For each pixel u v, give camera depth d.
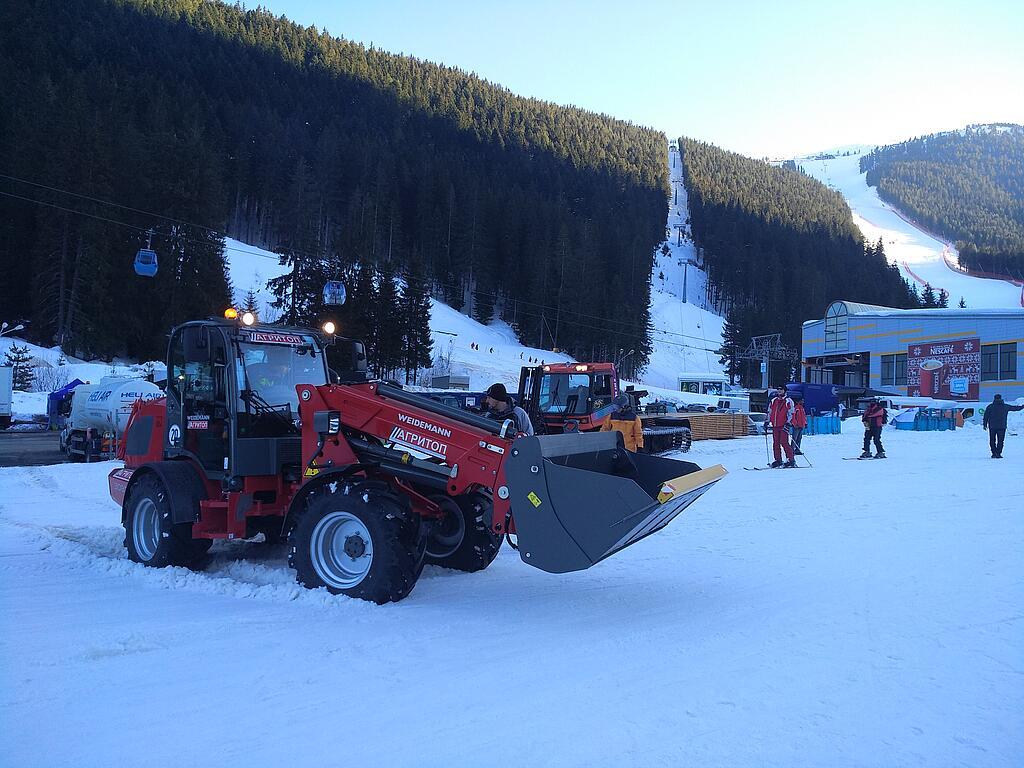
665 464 6.43
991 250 182.38
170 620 5.17
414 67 180.25
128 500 7.15
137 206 64.56
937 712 3.57
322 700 3.74
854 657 4.38
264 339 6.73
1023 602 5.57
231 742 3.26
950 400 47.41
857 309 58.91
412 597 5.88
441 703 3.70
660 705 3.66
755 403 50.78
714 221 166.12
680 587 6.21
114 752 3.17
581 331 93.88
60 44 103.25
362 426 6.18
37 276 55.69
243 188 101.94
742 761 3.07
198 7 150.62
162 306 59.91
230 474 6.32
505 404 7.64
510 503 5.46
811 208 188.75
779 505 10.98
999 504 10.77
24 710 3.62
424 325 62.31
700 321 129.00
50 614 5.34
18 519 10.12
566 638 4.80
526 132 173.00
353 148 112.38
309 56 158.25
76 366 49.16
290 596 5.70
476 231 100.19
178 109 95.00
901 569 6.73
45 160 61.78
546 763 3.05
